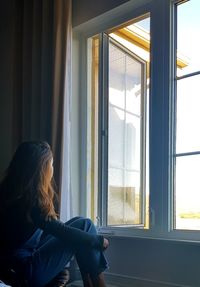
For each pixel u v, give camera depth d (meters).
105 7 2.51
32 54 2.78
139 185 2.46
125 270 2.27
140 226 2.42
